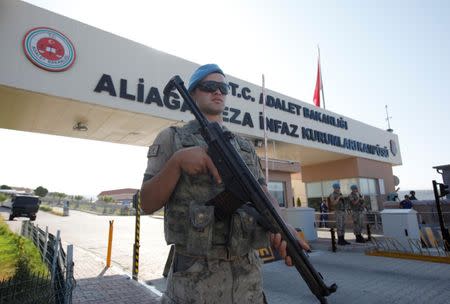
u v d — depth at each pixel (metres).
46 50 6.74
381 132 18.08
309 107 13.13
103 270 7.17
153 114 8.13
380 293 5.25
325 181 17.81
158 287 5.94
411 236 8.70
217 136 1.31
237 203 1.28
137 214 6.63
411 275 6.41
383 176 17.78
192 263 1.30
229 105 10.05
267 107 11.24
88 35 7.39
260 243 1.38
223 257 1.30
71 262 3.46
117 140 10.84
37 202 24.61
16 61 6.37
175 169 1.27
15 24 6.47
